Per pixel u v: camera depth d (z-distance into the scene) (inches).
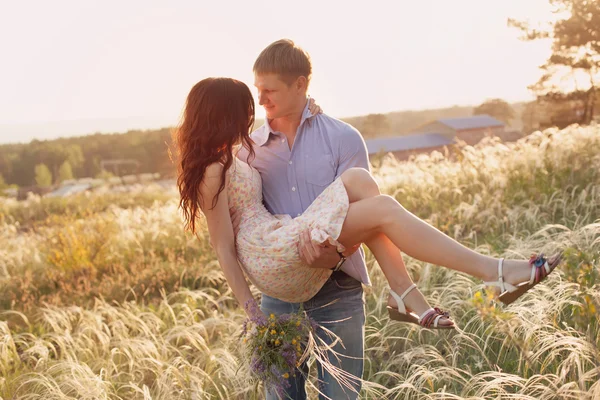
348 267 106.9
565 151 308.3
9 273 324.2
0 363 174.4
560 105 1173.1
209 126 102.0
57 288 281.9
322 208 101.0
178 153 105.3
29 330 213.3
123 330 187.3
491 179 309.0
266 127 112.0
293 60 106.2
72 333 205.9
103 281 267.1
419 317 101.7
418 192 326.3
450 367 131.7
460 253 93.6
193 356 179.0
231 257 103.4
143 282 262.7
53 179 4148.6
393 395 142.0
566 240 170.4
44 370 170.7
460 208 258.8
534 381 114.1
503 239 226.1
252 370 98.1
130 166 4170.8
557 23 1082.1
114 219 405.7
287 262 100.1
